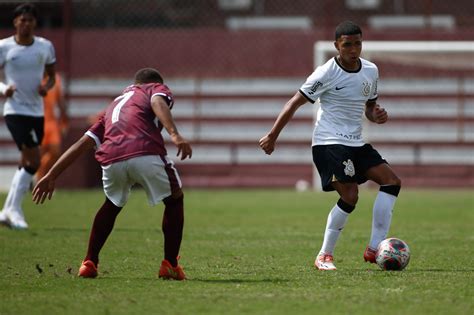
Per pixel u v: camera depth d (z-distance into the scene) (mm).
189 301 21562
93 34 81750
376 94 29547
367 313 20156
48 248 33656
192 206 56031
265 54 82125
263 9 85562
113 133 24609
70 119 81062
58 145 59812
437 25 82812
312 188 79250
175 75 82312
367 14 83438
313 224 44719
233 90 82188
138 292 22875
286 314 20047
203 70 82375
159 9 84562
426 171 80500
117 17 84312
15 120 41281
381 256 27531
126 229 41281
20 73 41344
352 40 28109
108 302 21469
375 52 77625
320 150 28562
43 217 47188
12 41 41531
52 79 42281
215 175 80875
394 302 21406
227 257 31578
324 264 28109
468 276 25797
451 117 80875
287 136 80812
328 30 81500
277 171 80688
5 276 25969
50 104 58844
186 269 28047
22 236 37719
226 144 81250
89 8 84062
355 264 29656
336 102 28641
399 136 81062
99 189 73562
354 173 28125
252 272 27250
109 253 32406
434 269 27922
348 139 28547
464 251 33500
